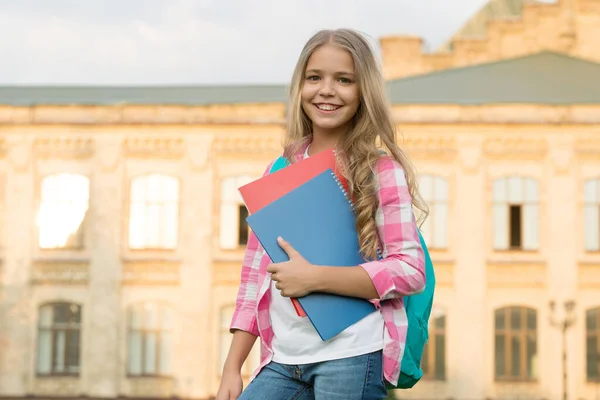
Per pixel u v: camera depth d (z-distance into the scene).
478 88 29.83
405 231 2.87
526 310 27.97
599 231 28.02
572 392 27.64
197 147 28.48
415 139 28.19
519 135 28.11
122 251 28.47
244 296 3.14
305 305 2.75
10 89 31.95
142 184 28.66
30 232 28.53
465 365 27.80
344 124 3.08
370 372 2.80
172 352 28.27
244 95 31.56
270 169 3.20
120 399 28.08
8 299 28.41
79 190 28.66
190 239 28.42
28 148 28.61
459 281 28.00
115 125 28.56
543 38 32.41
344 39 3.02
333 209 2.87
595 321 27.84
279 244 2.80
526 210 28.12
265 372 2.93
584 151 28.06
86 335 28.30
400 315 2.87
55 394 28.09
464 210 28.09
